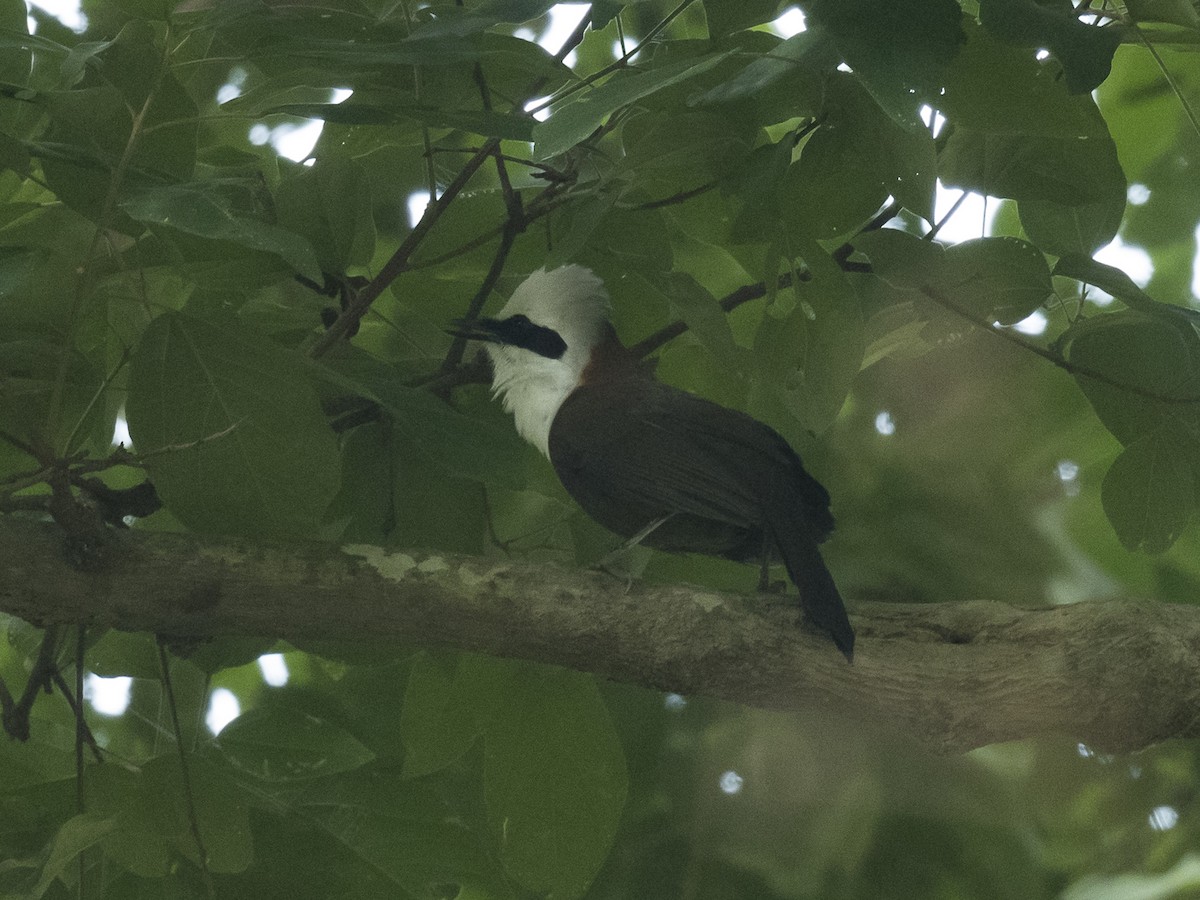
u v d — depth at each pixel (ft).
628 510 32.14
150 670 34.60
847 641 26.61
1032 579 38.47
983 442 38.65
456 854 29.35
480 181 38.29
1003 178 28.63
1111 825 41.45
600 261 33.96
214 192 23.89
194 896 28.66
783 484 30.73
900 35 21.34
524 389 34.83
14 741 30.30
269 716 30.42
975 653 28.17
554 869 29.45
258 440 26.58
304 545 27.20
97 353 31.22
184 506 26.81
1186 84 39.50
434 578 27.43
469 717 30.12
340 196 30.27
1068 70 22.76
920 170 25.41
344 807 29.66
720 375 36.09
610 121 30.45
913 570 38.01
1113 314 29.32
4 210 28.09
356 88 28.22
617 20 31.58
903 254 27.58
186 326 25.98
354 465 32.65
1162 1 25.36
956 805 37.93
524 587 27.63
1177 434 29.07
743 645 27.63
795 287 27.50
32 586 25.99
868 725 28.71
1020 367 37.88
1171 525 29.55
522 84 31.81
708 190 32.17
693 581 36.42
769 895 37.76
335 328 30.76
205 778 26.71
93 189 25.94
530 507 37.29
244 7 25.88
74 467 25.91
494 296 38.01
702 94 26.61
